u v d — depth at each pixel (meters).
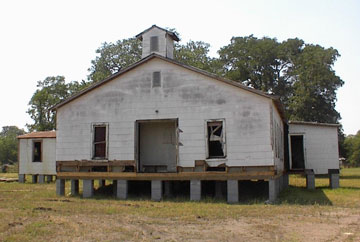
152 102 20.58
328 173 26.84
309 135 27.58
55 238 10.77
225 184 22.34
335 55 46.88
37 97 56.44
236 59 53.97
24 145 33.78
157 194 20.11
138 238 10.83
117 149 20.83
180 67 20.38
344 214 15.11
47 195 22.20
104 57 50.94
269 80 54.03
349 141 97.19
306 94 45.81
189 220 13.66
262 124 19.14
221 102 19.72
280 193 22.48
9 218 13.89
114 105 21.08
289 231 11.81
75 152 21.39
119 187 20.72
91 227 12.30
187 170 19.83
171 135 23.30
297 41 52.56
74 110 21.62
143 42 22.98
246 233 11.52
